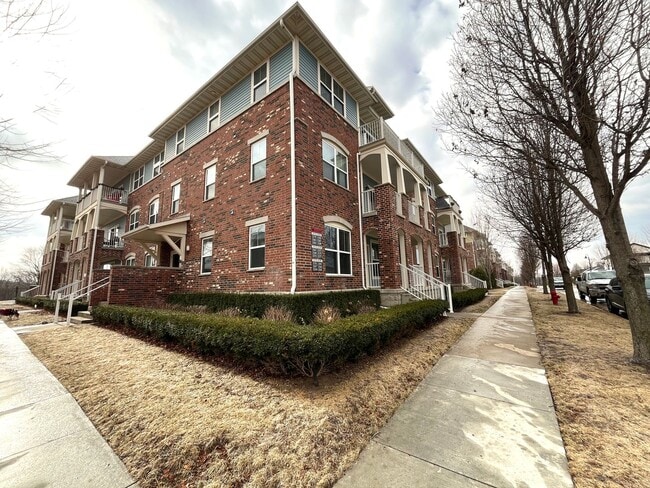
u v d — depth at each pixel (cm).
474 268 3095
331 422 312
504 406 351
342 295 881
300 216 852
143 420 326
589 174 524
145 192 1719
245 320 537
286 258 828
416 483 230
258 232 935
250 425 306
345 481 236
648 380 401
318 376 434
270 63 1010
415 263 1538
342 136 1126
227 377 440
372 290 1040
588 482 222
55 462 263
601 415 318
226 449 273
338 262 1002
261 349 429
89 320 964
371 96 1264
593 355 522
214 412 335
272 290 849
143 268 1107
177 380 434
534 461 250
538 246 1475
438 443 282
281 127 911
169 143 1509
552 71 481
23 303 2052
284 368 428
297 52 934
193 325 556
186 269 1190
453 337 704
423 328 787
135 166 1905
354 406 349
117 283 1038
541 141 701
